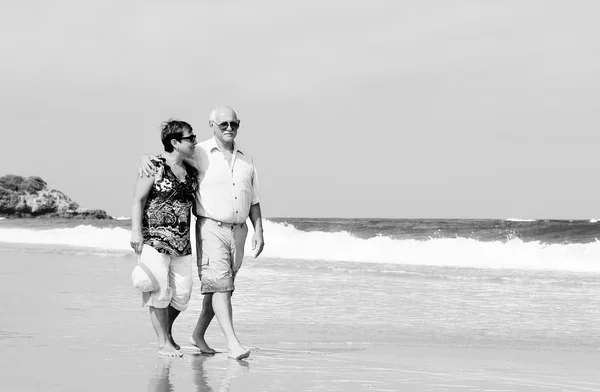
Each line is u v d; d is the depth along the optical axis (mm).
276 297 9422
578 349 5680
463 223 37594
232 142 5113
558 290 10766
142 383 3721
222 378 3936
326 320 7312
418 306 8633
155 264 4797
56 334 5797
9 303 8141
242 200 5020
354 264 15836
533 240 23125
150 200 4871
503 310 8336
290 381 3902
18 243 25125
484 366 4738
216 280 4945
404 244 19719
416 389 3789
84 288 9852
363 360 4855
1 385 3584
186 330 6430
